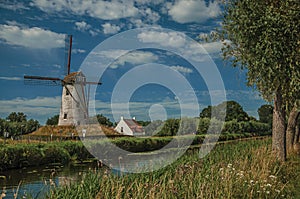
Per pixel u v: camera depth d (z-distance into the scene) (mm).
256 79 12609
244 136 38312
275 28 10852
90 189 7441
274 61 11289
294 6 10977
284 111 14531
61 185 7988
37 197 7742
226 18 13000
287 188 9719
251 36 11562
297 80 11375
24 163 19188
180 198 7551
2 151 18000
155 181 8141
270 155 13258
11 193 11039
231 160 12258
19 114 58781
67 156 21750
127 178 8250
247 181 8836
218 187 8125
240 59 13227
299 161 14812
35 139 31312
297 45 11156
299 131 25609
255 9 11352
